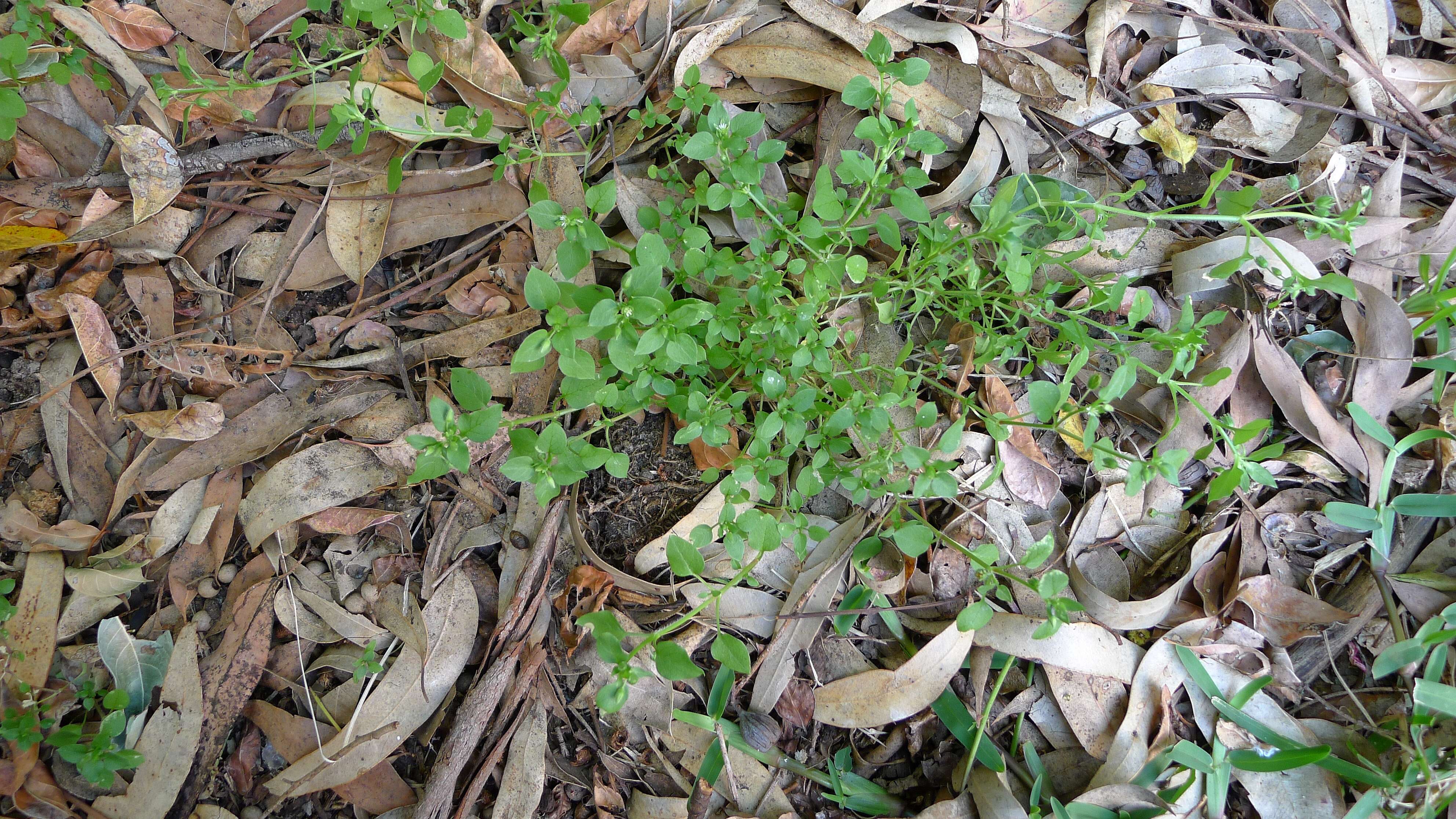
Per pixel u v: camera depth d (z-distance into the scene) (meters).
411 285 2.04
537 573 1.85
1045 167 2.09
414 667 1.84
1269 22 2.12
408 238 2.02
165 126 2.03
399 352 1.93
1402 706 1.80
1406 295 2.01
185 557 1.87
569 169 2.01
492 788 1.83
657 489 1.95
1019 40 2.09
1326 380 1.95
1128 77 2.11
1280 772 1.80
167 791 1.74
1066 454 1.96
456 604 1.88
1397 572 1.89
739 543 1.53
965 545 1.92
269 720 1.81
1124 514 1.94
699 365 1.73
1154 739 1.83
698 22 2.06
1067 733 1.86
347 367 1.97
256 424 1.92
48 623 1.80
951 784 1.84
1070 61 2.09
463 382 1.37
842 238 1.71
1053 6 2.08
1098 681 1.85
